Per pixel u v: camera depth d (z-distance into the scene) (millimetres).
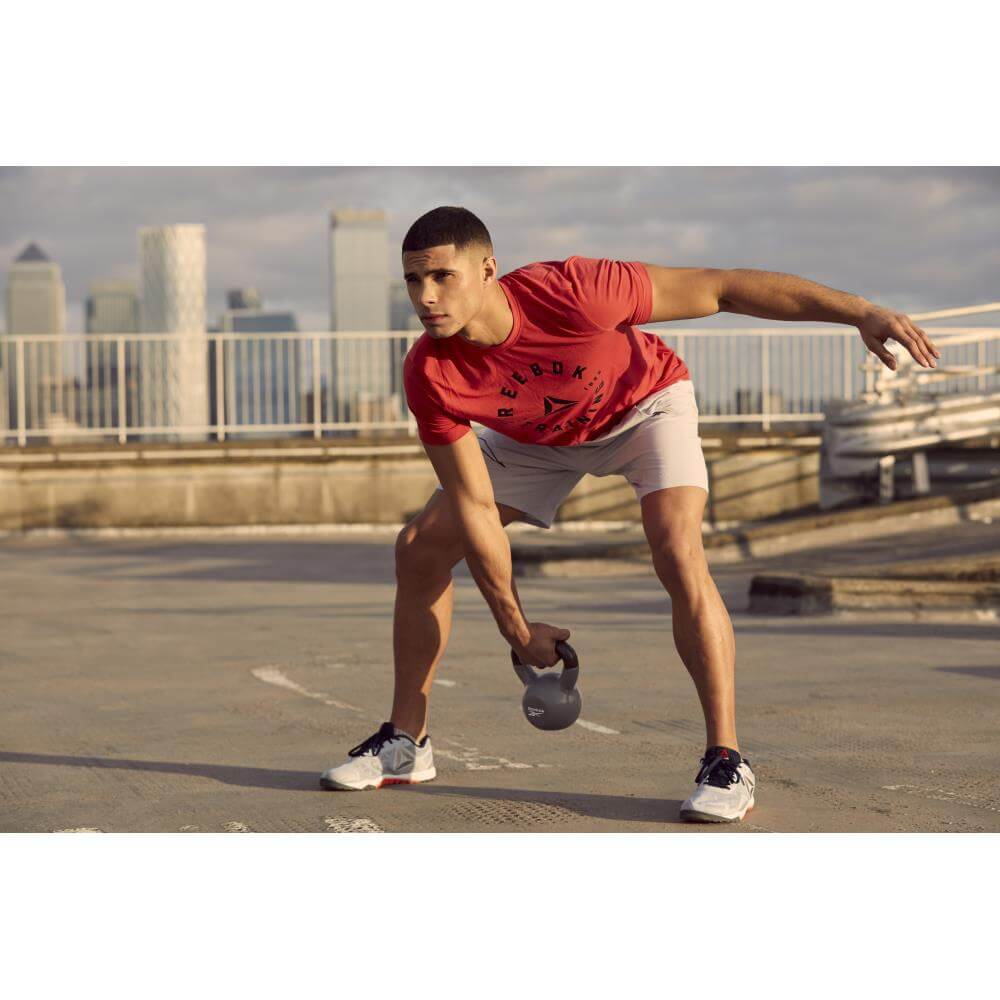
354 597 9008
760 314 2963
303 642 6516
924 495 13109
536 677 3240
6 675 5465
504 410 3027
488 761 3637
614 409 3104
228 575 10867
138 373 17031
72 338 16984
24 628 7250
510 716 4344
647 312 2949
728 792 2924
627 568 10305
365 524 16359
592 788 3287
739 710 4336
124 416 17031
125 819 3047
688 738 3951
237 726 4258
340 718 4398
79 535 15906
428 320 2807
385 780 3318
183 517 16125
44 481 15883
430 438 3088
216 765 3641
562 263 2961
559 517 16219
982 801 3090
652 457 3133
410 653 3369
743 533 10648
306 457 16266
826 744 3773
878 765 3488
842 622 6793
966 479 14320
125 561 12422
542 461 3299
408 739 3357
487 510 3148
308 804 3164
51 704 4723
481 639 6504
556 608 7914
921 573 7305
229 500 16172
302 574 10961
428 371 2975
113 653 6156
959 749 3689
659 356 3203
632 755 3699
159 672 5523
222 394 17141
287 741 3998
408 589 3352
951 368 12703
